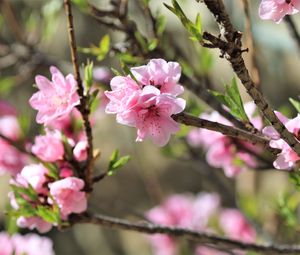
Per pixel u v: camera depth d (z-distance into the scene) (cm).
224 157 131
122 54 124
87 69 112
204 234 122
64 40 247
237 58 101
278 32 178
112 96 104
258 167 128
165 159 243
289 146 104
